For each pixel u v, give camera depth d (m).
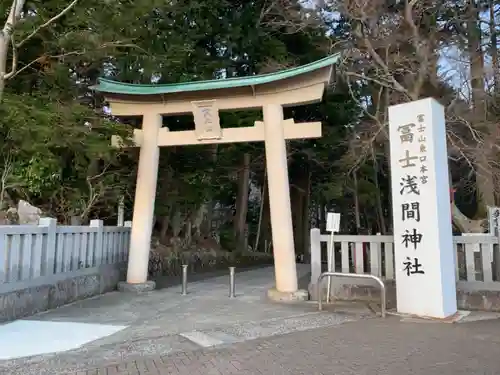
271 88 9.66
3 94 9.11
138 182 10.58
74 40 9.91
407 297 7.57
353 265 9.73
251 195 27.98
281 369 4.56
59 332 6.19
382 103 18.00
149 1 10.17
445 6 16.72
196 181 15.98
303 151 19.66
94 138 9.59
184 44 14.13
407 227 7.63
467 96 15.53
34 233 7.42
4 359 4.92
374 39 15.29
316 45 17.56
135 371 4.53
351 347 5.44
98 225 10.09
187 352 5.27
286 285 9.23
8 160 10.08
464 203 21.44
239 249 20.78
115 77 13.79
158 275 14.23
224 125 14.58
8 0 9.98
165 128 10.62
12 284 6.77
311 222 27.42
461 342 5.65
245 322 7.00
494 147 14.58
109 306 8.37
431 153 7.46
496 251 8.30
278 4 16.34
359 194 21.55
